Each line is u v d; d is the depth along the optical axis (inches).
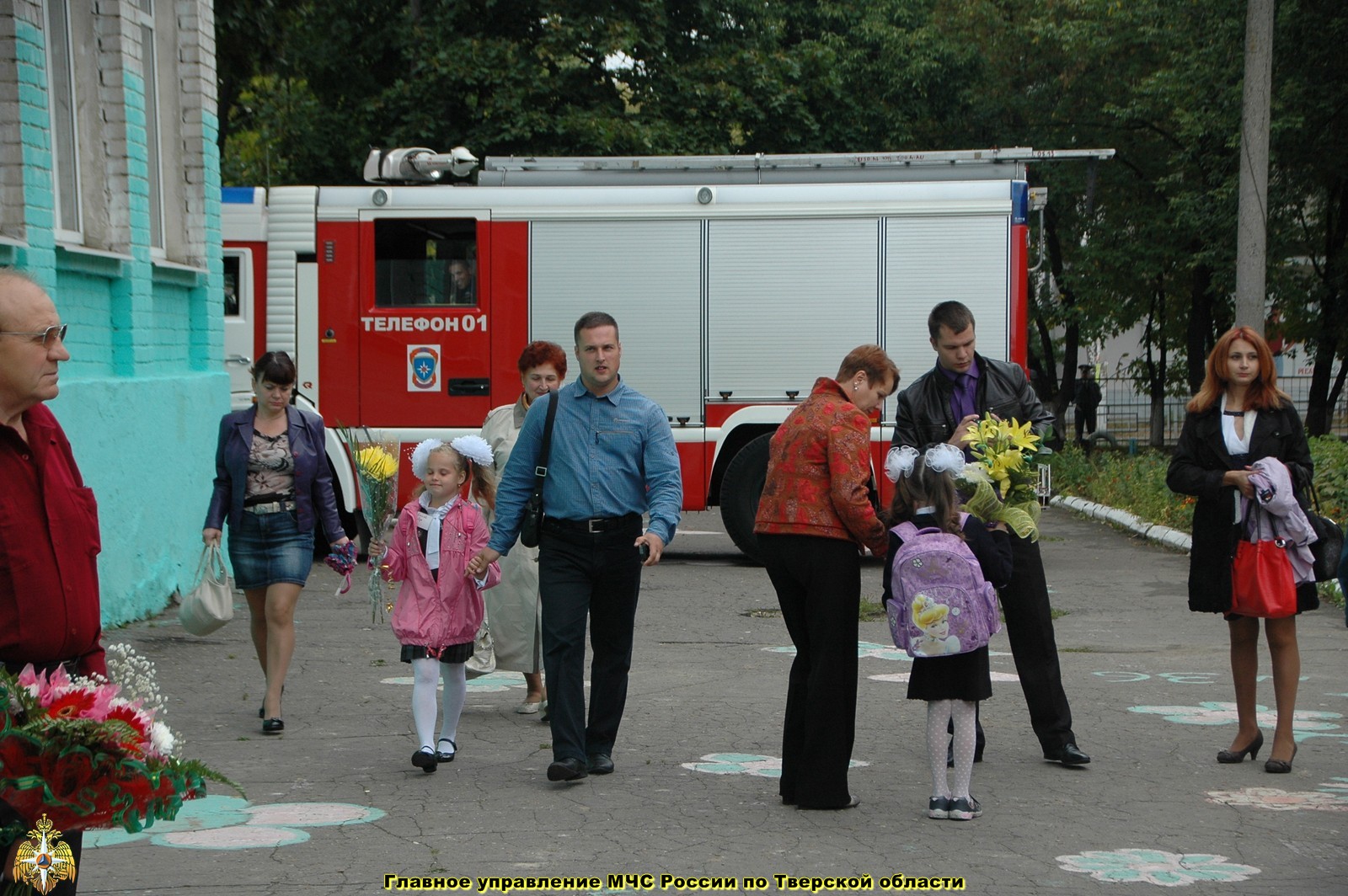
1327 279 999.0
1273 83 872.3
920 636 214.1
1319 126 881.5
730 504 529.0
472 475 278.1
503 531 242.4
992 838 207.3
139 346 422.0
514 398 546.6
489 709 303.0
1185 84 898.7
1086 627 406.9
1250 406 255.6
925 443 252.8
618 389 245.9
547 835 207.9
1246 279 593.0
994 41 1058.7
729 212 538.6
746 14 954.1
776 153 933.2
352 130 920.3
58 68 389.4
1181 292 1143.6
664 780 241.3
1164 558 568.1
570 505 239.1
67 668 140.1
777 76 908.0
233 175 981.8
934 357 532.1
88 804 120.1
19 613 133.5
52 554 135.3
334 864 193.3
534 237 545.0
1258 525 245.4
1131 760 255.0
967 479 218.2
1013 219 529.0
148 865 192.4
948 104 1040.8
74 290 390.3
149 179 453.4
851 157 554.3
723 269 539.5
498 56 860.0
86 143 401.7
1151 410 1273.4
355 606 446.9
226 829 210.1
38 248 359.6
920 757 258.7
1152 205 1074.7
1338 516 509.0
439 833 209.0
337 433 549.3
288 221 551.5
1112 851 200.7
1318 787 237.0
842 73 978.7
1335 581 446.6
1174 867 193.6
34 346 132.3
